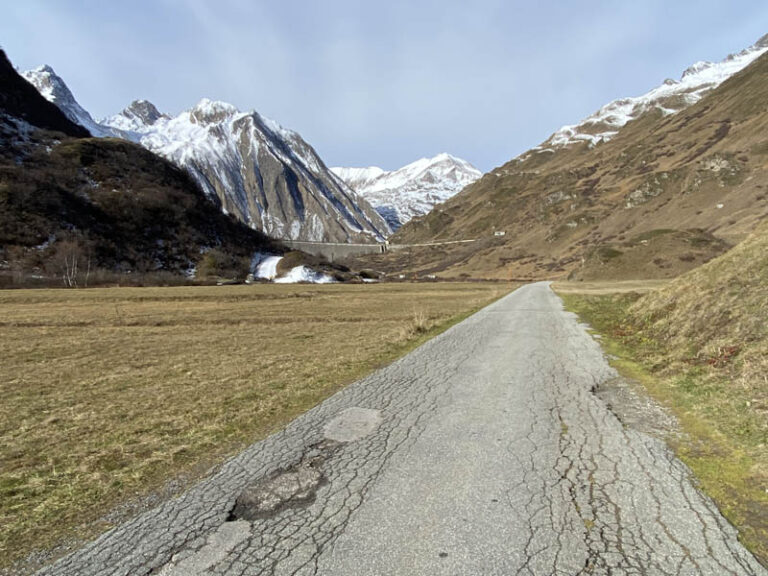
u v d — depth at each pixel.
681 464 4.19
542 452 4.60
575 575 2.74
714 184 138.00
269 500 3.88
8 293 45.56
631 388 6.93
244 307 33.41
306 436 5.46
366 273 130.75
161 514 3.76
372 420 5.94
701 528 3.17
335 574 2.84
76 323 23.28
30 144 117.88
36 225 81.12
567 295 34.41
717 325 8.38
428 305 31.58
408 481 4.07
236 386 8.73
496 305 25.97
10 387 9.33
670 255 76.50
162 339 17.09
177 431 6.08
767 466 3.98
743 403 5.41
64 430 6.33
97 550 3.27
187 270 97.50
